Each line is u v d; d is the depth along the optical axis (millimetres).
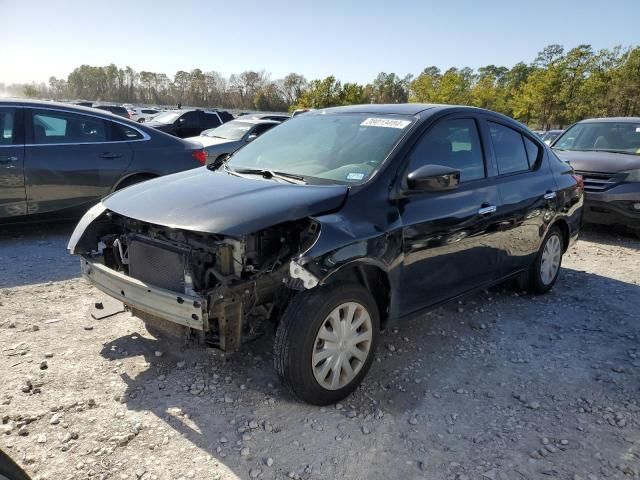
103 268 3305
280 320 2957
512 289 5203
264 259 3025
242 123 13242
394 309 3406
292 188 3270
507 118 4668
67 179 6273
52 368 3367
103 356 3557
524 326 4398
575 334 4273
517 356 3859
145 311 3023
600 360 3840
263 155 4109
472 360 3771
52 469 2482
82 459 2561
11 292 4617
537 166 4898
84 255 3520
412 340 4039
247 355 3633
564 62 42531
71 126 6387
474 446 2811
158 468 2529
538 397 3314
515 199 4355
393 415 3055
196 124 19062
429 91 51688
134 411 2961
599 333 4309
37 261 5543
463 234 3793
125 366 3438
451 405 3189
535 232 4715
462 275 3932
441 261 3676
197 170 4074
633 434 2961
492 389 3391
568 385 3473
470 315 4578
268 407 3061
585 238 7918
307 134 4152
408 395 3279
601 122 9234
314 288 2951
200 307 2750
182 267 2906
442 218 3592
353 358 3201
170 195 3270
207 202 3068
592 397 3332
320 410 3062
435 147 3777
